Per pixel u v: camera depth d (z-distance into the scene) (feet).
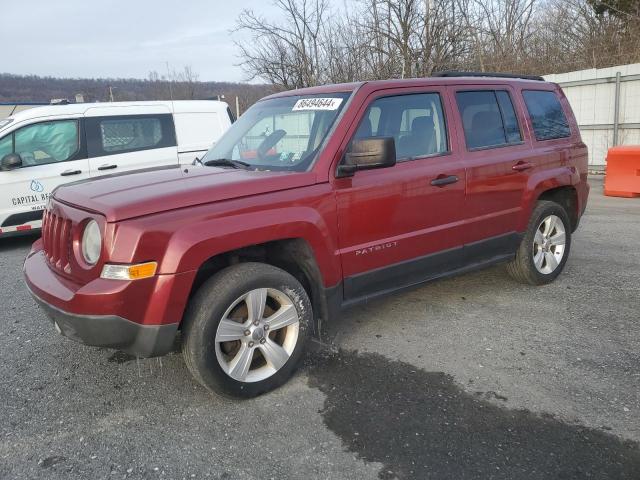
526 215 15.24
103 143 25.84
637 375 10.83
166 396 10.55
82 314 8.96
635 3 54.85
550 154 15.83
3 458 8.70
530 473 8.06
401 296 15.80
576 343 12.39
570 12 65.46
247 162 12.49
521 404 9.91
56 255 10.44
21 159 23.36
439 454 8.56
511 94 15.35
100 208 9.33
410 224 12.44
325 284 11.15
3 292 17.40
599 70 41.01
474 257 14.29
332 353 12.19
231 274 9.86
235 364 9.98
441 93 13.51
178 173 11.77
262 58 62.03
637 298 15.12
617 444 8.68
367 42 50.31
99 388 10.89
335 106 12.00
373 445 8.84
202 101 29.60
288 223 10.28
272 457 8.61
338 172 11.12
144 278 8.94
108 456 8.71
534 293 15.81
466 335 13.02
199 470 8.34
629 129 40.06
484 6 60.80
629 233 23.09
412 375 11.12
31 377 11.39
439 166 12.94
